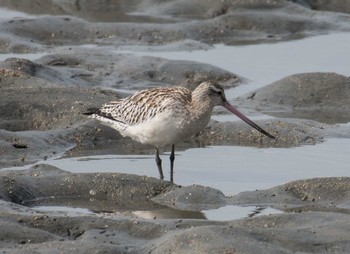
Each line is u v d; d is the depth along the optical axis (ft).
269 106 70.08
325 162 56.49
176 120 52.21
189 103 52.37
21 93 66.03
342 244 39.99
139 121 53.47
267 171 54.75
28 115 64.34
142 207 48.47
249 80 76.84
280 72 78.64
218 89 52.75
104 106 56.18
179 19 96.68
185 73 77.20
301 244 39.88
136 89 75.00
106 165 56.03
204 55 84.58
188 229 40.27
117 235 41.65
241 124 62.64
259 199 48.34
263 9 97.35
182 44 87.30
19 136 59.06
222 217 46.24
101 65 79.66
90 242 39.91
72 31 89.61
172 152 53.78
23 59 74.43
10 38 86.58
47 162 56.54
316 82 71.92
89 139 60.80
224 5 97.86
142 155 58.44
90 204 48.98
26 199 49.16
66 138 60.49
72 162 56.65
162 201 48.91
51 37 88.74
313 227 41.37
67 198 49.62
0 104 64.75
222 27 92.12
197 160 57.16
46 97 65.67
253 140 61.36
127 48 86.48
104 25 90.58
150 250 39.47
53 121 63.77
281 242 39.88
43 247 39.32
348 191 48.26
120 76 77.30
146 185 50.06
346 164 55.98
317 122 64.44
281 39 90.74
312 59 82.58
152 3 100.27
